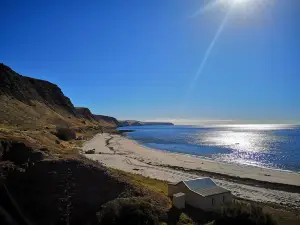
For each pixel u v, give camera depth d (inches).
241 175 2316.7
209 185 1483.8
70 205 1278.3
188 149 4421.8
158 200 1354.6
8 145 1662.2
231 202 1283.2
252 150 4160.9
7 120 3821.4
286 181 2096.5
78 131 6417.3
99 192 1373.0
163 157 3405.5
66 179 1423.5
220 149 4362.7
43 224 1187.9
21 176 1419.8
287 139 6407.5
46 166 1492.4
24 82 7165.4
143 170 2506.2
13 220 1144.8
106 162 2861.7
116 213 1112.2
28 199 1295.5
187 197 1414.9
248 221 1109.1
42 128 4018.2
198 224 1177.4
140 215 1103.0
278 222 1272.1
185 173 2410.2
